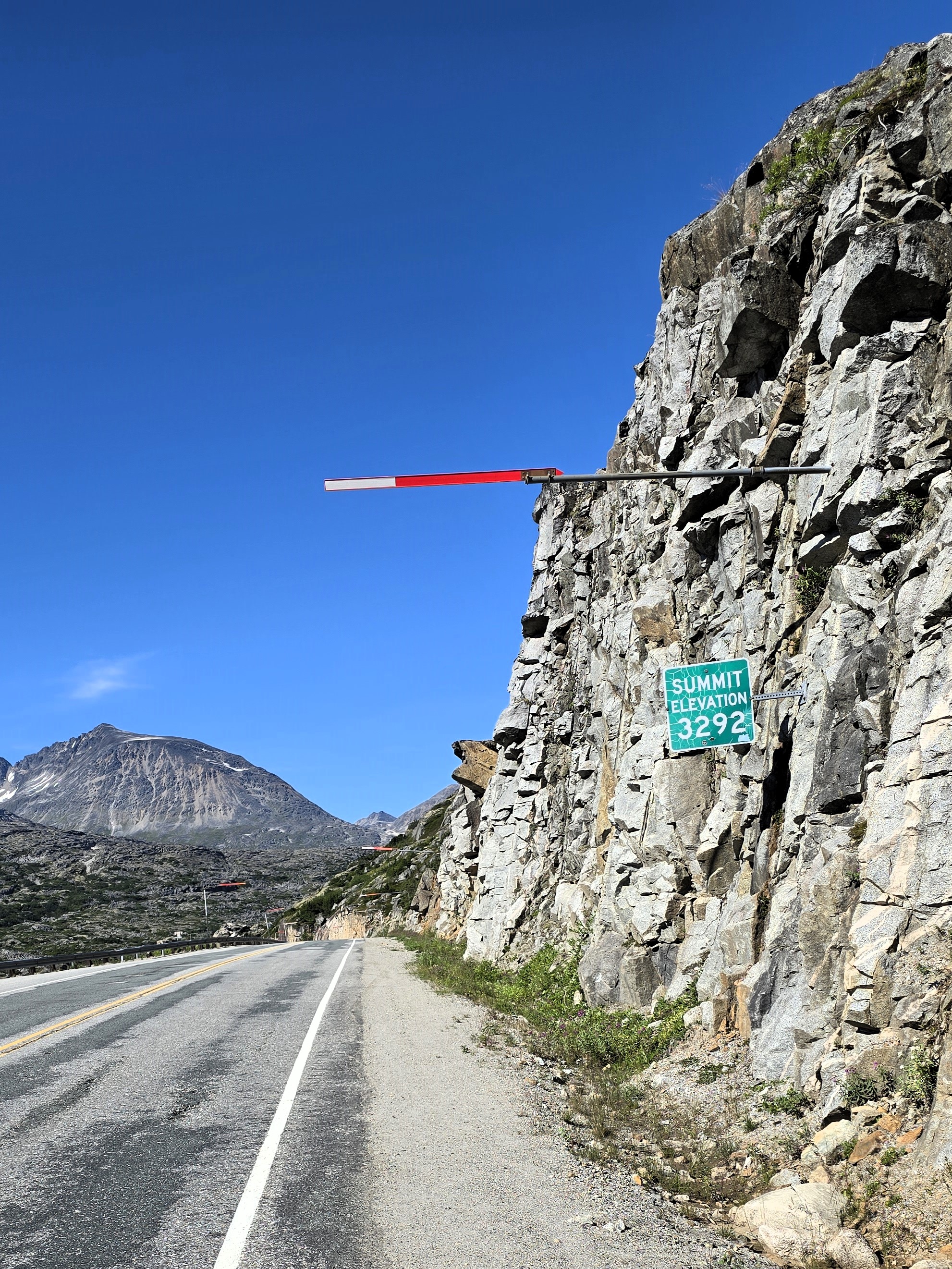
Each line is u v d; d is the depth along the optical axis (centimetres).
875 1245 565
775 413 1277
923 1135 621
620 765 1625
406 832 10600
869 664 926
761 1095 851
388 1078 1002
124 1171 678
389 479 888
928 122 1052
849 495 987
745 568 1330
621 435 2108
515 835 2712
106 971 2525
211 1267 508
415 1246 541
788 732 1123
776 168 1411
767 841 1123
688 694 1062
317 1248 536
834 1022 816
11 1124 807
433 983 2039
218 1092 929
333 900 9750
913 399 964
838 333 1066
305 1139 760
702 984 1157
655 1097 973
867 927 758
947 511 848
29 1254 527
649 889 1398
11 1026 1373
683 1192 692
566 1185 658
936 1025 671
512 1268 513
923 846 741
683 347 1630
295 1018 1457
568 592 2614
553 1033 1366
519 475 900
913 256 971
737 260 1303
